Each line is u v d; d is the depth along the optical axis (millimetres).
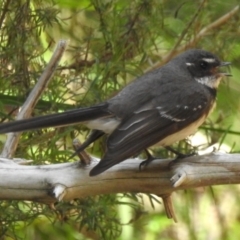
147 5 12141
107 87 11945
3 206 11055
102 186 9312
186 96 10219
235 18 12891
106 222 11438
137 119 9641
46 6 12625
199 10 12578
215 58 10961
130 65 12531
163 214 13680
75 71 12086
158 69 10727
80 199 11180
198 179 9289
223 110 13867
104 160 8805
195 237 13484
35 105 10617
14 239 11570
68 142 12438
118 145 9094
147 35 12344
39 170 9266
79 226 12039
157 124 9758
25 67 11578
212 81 10898
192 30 12727
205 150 12320
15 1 11523
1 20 11570
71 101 13109
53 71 10086
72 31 13062
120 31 12094
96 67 11719
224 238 13977
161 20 12367
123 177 9328
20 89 11594
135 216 11992
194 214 13977
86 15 13211
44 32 12500
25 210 12094
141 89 10078
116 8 12156
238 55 13578
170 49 13242
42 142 11375
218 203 14039
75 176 9203
